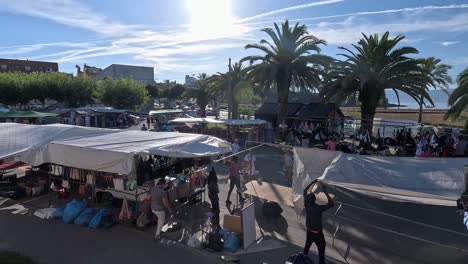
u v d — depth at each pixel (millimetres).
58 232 9281
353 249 8531
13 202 11695
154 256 7930
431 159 9695
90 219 9820
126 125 42375
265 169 17969
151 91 91125
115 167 9758
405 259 8023
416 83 24297
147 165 11375
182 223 10062
